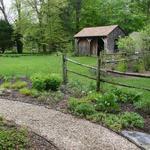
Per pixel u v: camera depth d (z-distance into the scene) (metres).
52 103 10.58
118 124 8.28
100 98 9.99
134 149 6.93
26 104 10.48
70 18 51.62
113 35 39.94
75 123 8.49
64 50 45.94
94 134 7.71
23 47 51.84
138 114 9.23
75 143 7.09
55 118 8.89
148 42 24.45
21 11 47.19
